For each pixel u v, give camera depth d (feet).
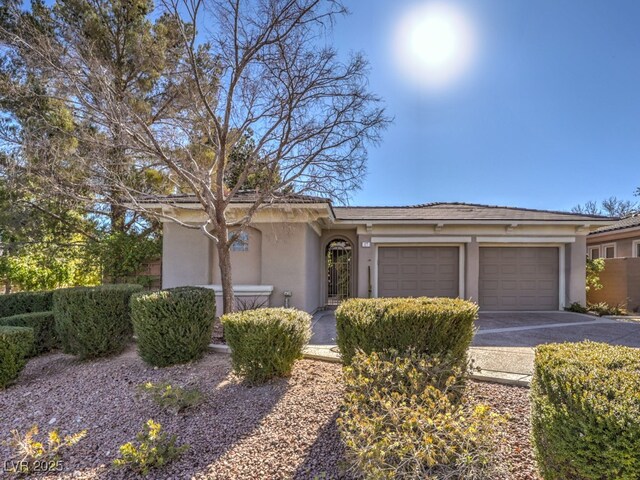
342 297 45.11
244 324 15.87
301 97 22.56
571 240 40.09
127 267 39.09
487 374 15.81
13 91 25.26
